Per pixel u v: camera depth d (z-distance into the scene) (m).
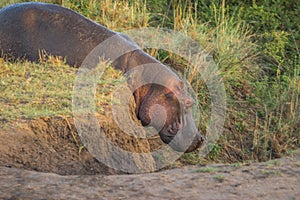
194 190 12.24
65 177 12.70
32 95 16.53
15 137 14.55
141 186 12.36
